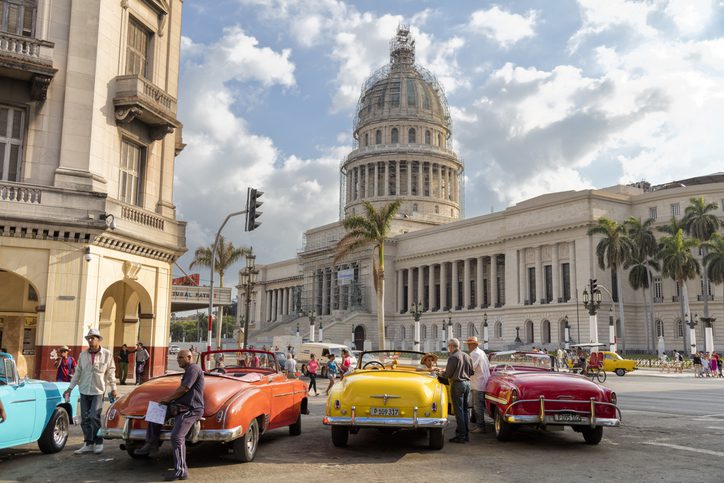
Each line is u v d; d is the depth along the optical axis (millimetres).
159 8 28531
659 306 78750
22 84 23141
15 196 21938
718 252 68000
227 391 11273
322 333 93062
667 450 12727
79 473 10570
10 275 25938
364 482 9797
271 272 150250
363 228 49125
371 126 132750
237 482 9812
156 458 11828
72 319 22453
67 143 23391
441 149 132000
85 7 24203
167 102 27703
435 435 12617
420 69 140000
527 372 15133
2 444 10852
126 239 25000
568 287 82000
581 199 80375
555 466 11078
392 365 15406
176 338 183125
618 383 37875
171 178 29891
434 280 106062
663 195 80875
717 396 27203
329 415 12336
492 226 94688
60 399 12508
